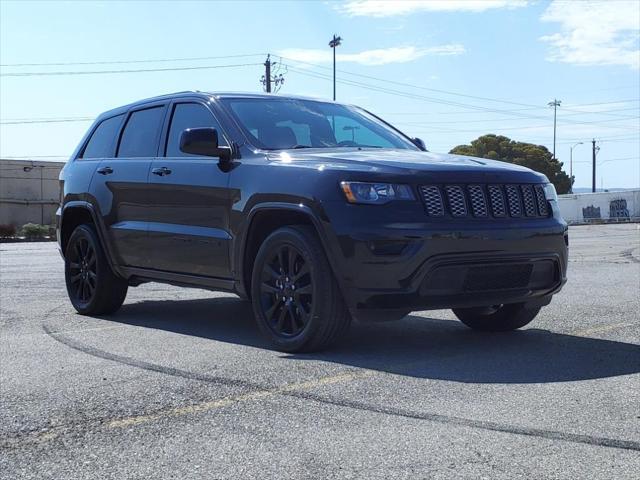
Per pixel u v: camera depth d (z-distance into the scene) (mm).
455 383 4508
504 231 5293
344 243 5078
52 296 9172
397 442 3482
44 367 5184
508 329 6293
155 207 6711
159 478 3148
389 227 5012
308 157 5633
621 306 7613
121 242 7098
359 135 6727
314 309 5281
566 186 75562
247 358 5340
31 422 3945
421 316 7266
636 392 4254
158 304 8430
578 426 3656
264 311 5672
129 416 4004
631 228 39312
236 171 5926
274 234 5555
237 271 5898
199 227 6254
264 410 4035
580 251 17266
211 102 6578
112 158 7500
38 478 3189
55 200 49281
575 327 6445
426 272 5043
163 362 5266
